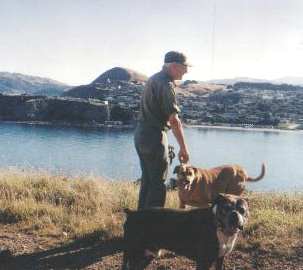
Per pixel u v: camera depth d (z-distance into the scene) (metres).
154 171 4.89
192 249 3.68
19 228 5.35
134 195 6.60
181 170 5.57
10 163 30.70
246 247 4.77
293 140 68.00
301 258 4.53
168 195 6.65
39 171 8.84
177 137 4.70
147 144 4.82
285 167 36.12
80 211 5.92
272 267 4.39
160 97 4.68
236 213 3.37
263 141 63.84
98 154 38.88
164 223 3.73
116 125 79.56
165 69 4.73
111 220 5.46
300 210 6.45
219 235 3.52
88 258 4.59
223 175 5.96
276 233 5.07
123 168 30.45
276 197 7.13
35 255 4.64
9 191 6.57
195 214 3.68
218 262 3.77
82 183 7.18
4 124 75.12
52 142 48.91
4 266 4.39
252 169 34.25
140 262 4.01
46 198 6.40
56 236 5.13
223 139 63.75
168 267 4.38
